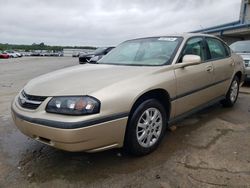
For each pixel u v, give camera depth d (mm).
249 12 21844
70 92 2574
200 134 3729
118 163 2887
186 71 3520
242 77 5453
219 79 4398
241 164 2826
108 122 2543
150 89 2918
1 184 2504
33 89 2875
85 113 2439
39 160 2986
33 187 2455
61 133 2400
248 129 3932
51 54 66312
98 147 2576
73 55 55469
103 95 2541
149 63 3510
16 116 2846
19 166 2855
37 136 2654
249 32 20438
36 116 2582
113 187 2439
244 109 5082
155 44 3895
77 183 2510
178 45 3668
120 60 3889
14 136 3762
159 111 3186
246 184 2451
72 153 3143
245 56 7852
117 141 2701
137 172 2695
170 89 3227
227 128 3975
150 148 3090
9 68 17859
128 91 2715
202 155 3055
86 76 3008
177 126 4070
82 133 2406
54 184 2498
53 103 2555
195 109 3928
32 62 27266
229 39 23375
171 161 2918
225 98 4984
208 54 4227
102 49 16141
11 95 6992
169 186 2438
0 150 3281
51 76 3281
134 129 2850
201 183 2477
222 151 3158
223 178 2553
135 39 4398
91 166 2828
